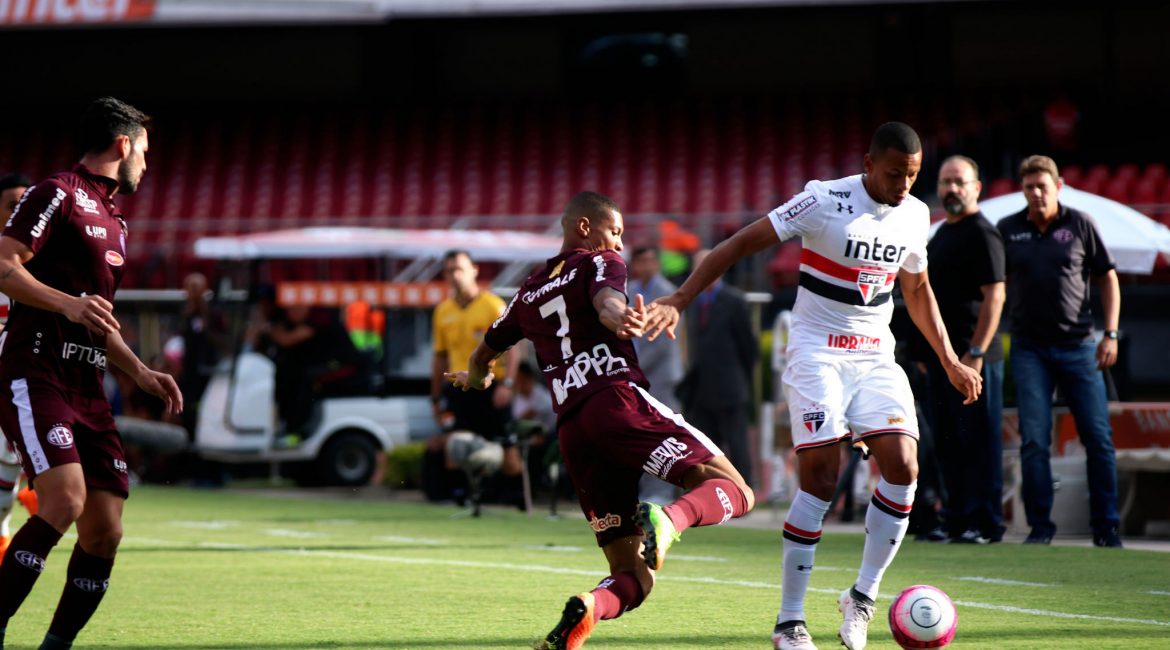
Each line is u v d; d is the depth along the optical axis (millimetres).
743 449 46250
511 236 71250
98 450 18000
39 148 110875
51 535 17141
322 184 104250
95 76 115312
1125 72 101250
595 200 18344
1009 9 99000
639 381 17562
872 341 19016
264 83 114688
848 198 18547
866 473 44312
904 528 18438
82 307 17047
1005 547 32844
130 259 91125
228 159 107438
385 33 112938
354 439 58656
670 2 89062
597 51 111812
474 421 45562
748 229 18531
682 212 97562
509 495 50188
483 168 103938
